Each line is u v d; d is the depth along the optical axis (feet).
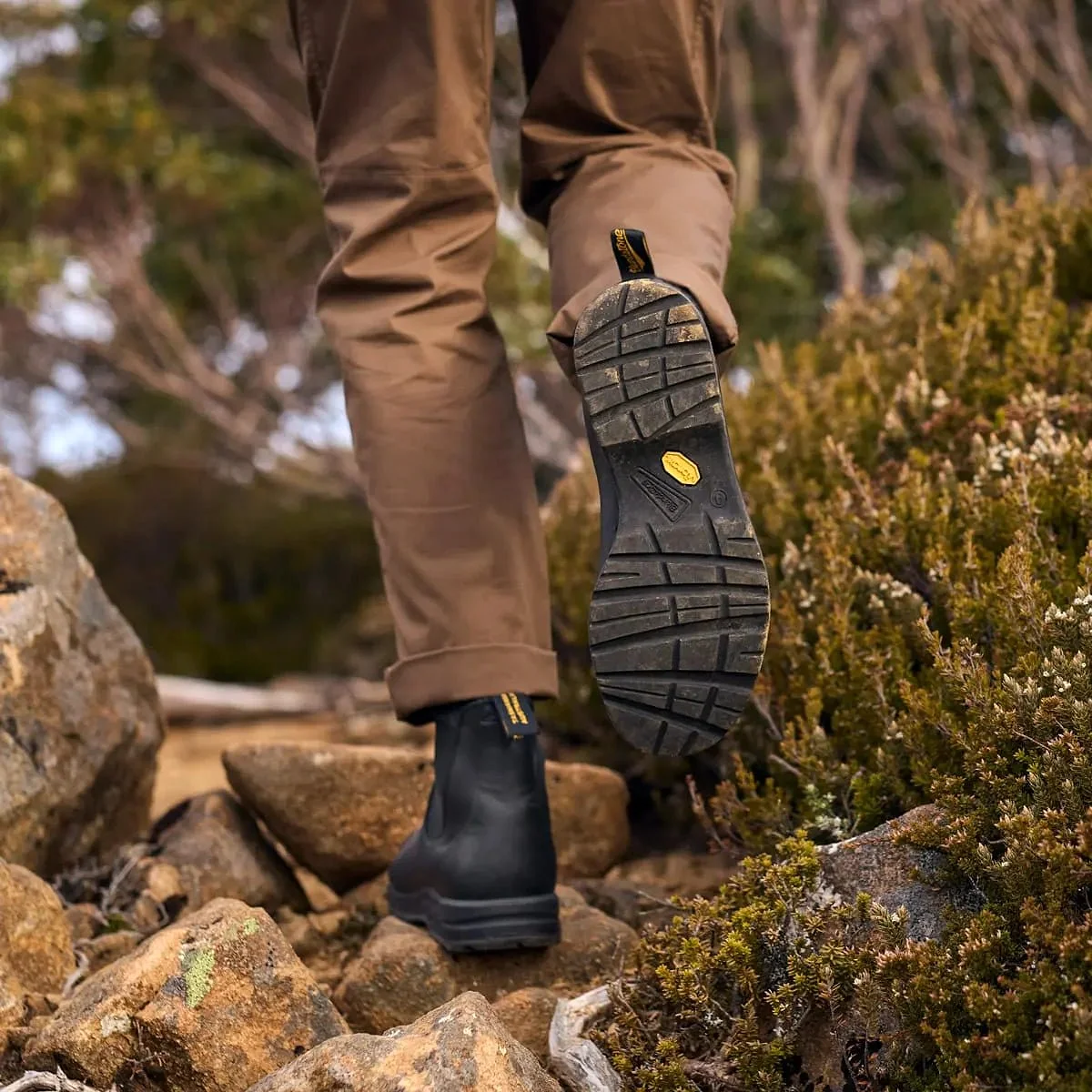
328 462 24.02
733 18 23.88
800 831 4.98
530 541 5.36
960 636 5.47
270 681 27.07
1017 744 4.61
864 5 22.89
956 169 21.83
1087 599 4.74
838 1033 4.46
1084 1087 3.65
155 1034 4.51
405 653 5.29
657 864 7.53
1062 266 8.73
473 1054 4.02
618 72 5.27
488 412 5.32
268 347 25.04
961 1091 3.85
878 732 5.61
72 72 24.21
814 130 21.27
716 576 4.51
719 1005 4.61
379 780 7.14
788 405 8.55
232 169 22.38
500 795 5.38
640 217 5.00
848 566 6.22
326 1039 4.64
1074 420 6.70
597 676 4.61
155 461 30.86
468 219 5.37
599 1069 4.54
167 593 30.37
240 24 21.88
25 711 6.55
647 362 4.55
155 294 24.75
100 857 7.14
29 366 27.45
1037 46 24.38
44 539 7.11
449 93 5.18
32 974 5.30
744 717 6.75
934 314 8.86
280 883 7.07
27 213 21.53
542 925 5.42
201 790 10.74
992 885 4.39
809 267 22.59
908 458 7.16
